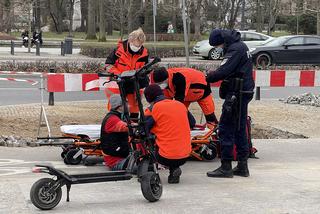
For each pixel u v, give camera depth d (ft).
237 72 23.09
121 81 21.54
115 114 23.43
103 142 23.45
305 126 39.04
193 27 188.03
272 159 27.96
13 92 55.21
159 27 212.64
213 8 169.37
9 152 28.32
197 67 70.74
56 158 27.25
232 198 20.35
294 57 89.10
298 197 20.59
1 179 22.66
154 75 24.64
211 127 27.58
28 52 111.75
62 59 92.22
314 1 167.22
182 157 21.85
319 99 49.57
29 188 21.11
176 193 20.98
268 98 54.70
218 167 25.89
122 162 23.00
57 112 40.57
